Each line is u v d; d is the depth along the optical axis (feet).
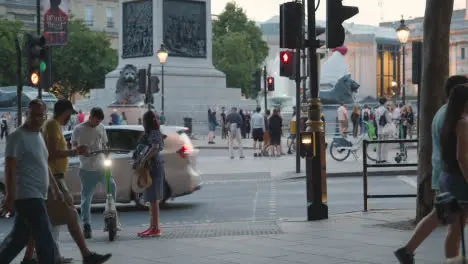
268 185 89.35
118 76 224.33
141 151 49.88
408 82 558.15
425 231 34.91
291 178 96.27
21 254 44.11
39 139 34.81
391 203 68.74
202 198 77.05
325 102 237.04
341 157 124.16
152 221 50.70
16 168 34.30
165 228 55.11
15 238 35.65
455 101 32.89
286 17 54.90
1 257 35.55
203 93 228.43
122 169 66.95
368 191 79.05
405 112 163.63
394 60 552.41
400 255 35.27
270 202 72.49
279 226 52.60
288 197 76.23
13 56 316.19
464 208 32.78
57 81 329.31
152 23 212.64
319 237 46.96
